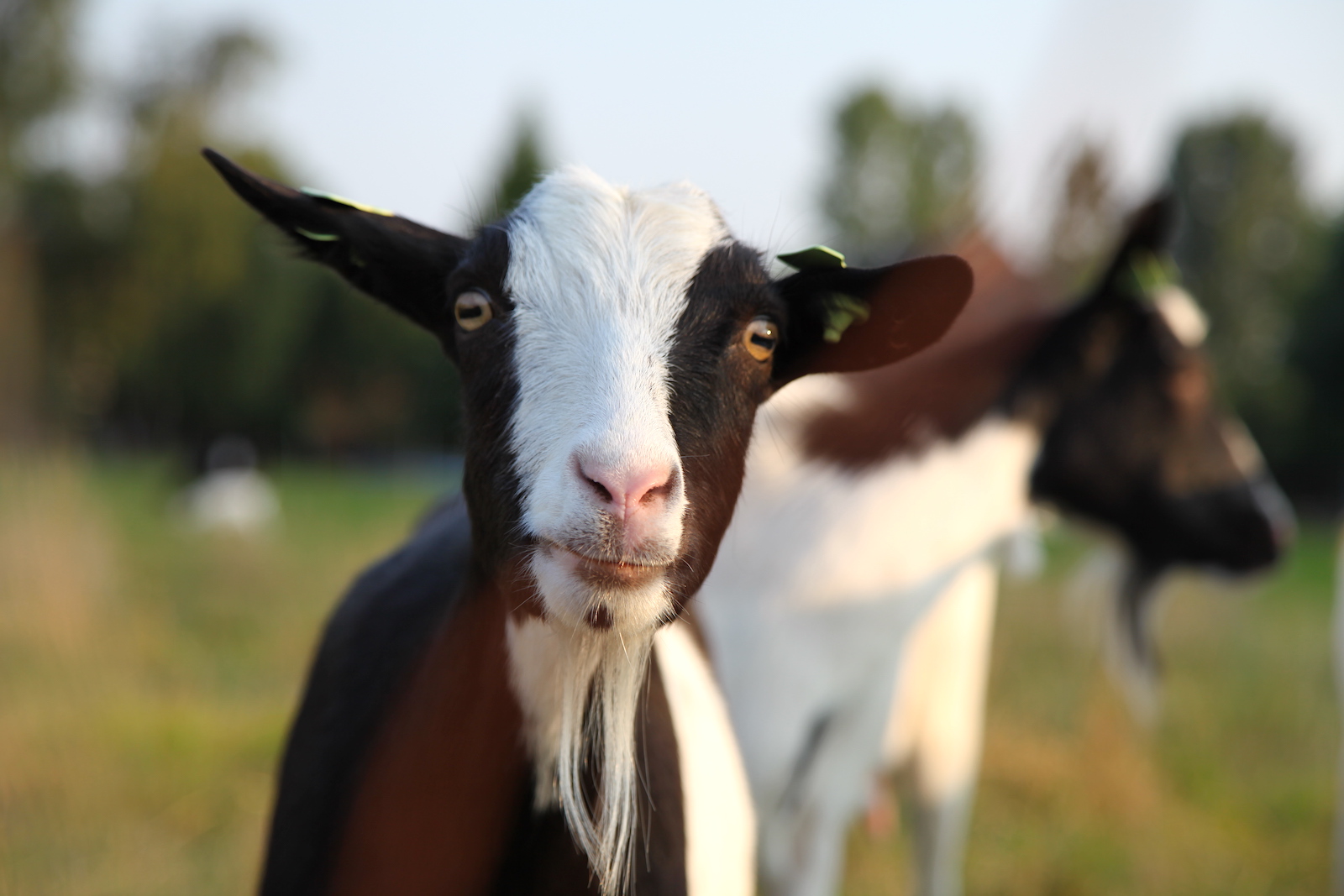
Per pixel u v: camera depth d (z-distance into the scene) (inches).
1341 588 216.4
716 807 95.5
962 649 159.0
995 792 214.7
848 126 927.7
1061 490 159.8
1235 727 264.8
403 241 88.4
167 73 1272.1
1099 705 237.0
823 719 139.4
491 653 81.4
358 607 102.9
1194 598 361.7
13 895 156.9
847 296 88.7
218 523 551.8
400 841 83.7
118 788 184.9
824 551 136.6
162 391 1557.6
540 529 72.1
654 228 82.4
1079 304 155.3
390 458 1755.7
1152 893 186.4
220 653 277.0
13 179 1152.2
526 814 81.2
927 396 145.0
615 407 72.2
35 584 250.7
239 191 89.9
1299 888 193.9
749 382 81.7
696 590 79.1
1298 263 1390.3
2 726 194.7
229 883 165.8
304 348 1785.2
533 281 80.0
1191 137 1352.1
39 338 1057.5
